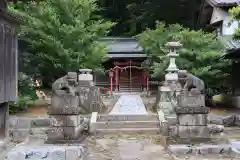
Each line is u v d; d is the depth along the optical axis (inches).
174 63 660.7
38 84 867.4
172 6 1293.1
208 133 428.5
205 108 428.5
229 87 771.4
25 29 691.4
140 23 1443.2
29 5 733.3
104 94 1088.8
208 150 396.5
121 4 1493.6
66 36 717.3
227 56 704.4
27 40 714.8
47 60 719.1
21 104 612.7
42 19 717.3
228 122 558.6
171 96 599.8
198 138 425.1
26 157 379.2
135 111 620.7
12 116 572.7
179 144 414.3
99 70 773.3
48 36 685.3
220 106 715.4
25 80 683.4
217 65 685.3
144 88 1163.9
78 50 745.0
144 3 1342.3
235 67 706.2
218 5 832.3
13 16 417.4
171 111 591.2
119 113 593.9
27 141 444.5
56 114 427.8
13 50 439.8
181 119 430.6
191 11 1253.1
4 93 402.0
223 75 685.9
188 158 376.2
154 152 404.8
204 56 671.8
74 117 428.5
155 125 529.3
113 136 484.1
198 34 717.9
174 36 762.8
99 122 529.0
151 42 863.1
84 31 738.8
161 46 836.0
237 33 545.6
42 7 736.3
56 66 708.0
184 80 454.0
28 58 738.8
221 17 866.8
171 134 464.8
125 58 1197.1
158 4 1295.5
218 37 804.6
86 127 507.8
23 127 523.8
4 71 402.0
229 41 728.3
